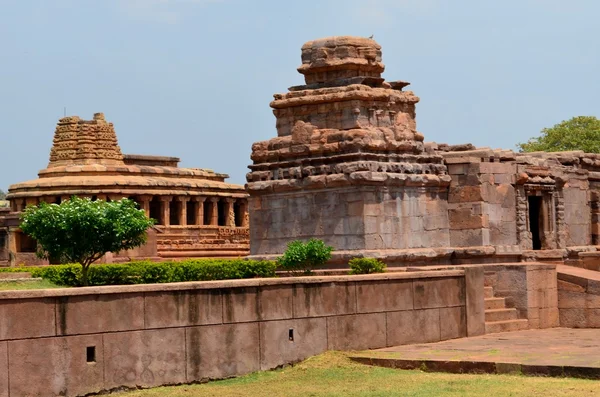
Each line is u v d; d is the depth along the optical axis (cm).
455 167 4922
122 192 10181
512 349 3347
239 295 3072
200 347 2972
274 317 3159
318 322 3291
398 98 4869
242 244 9744
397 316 3550
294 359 3209
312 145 4781
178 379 2919
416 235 4791
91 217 4591
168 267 4291
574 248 5431
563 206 5409
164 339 2895
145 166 10750
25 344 2617
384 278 3516
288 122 4934
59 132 10706
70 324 2705
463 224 4891
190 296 2955
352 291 3403
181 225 10662
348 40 4856
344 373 3053
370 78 4809
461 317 3809
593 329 4088
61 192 10069
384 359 3178
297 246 4447
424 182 4809
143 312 2853
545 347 3388
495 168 4938
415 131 4931
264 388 2870
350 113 4719
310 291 3272
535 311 4141
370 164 4616
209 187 11112
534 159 5269
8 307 2592
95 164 10494
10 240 8838
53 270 4444
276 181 4884
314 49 4900
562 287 4216
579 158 5700
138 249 7312
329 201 4731
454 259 4869
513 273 4150
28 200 10219
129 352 2820
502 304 4144
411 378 2950
